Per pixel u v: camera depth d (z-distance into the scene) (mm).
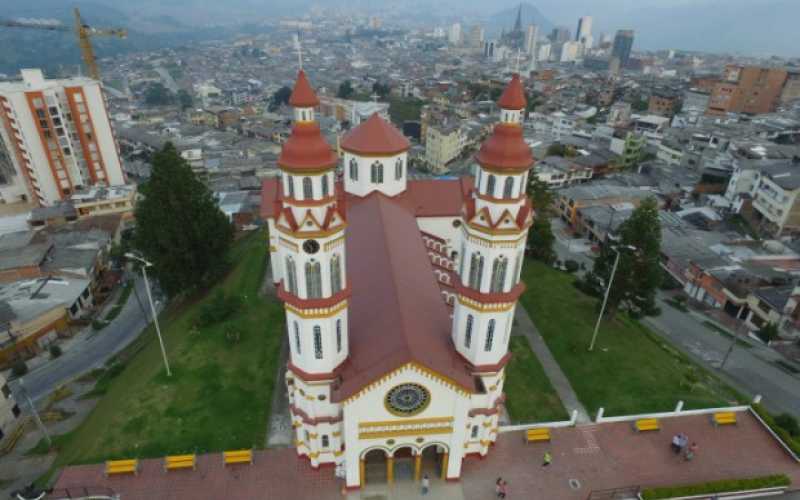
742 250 101188
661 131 179750
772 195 111875
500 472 48906
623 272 65312
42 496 44812
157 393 57781
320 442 46969
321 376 43000
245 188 142875
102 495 45625
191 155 166875
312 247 37656
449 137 180125
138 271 98000
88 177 144500
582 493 47094
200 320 70000
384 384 40531
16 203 146625
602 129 181500
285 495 46125
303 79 34375
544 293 80188
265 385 58938
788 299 79188
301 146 35156
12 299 85562
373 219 65188
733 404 59031
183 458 48125
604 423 54844
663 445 52594
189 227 77375
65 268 93500
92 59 196250
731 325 85750
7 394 61188
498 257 39906
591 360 64750
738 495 47000
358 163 72125
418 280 53750
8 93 126375
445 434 44438
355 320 48344
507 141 37250
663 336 80812
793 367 73875
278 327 69500
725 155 142375
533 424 53875
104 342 83812
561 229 125188
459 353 45469
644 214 63312
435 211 79125
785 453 52125
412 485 47188
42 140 132750
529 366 63250
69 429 60594
